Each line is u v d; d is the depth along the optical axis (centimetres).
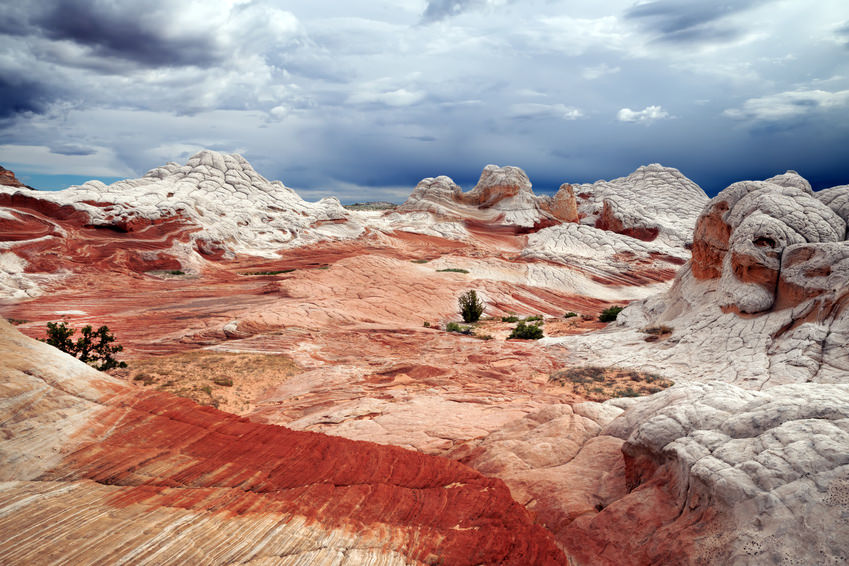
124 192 6347
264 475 388
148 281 4125
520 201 9594
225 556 289
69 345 1524
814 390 503
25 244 3975
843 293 1416
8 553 252
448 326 2816
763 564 336
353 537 335
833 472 365
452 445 844
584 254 6594
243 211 7269
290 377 1641
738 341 1574
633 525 464
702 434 496
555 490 587
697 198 9038
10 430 334
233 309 2944
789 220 1742
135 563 265
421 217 9269
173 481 350
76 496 306
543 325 2962
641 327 2194
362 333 2409
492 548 350
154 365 1681
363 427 976
